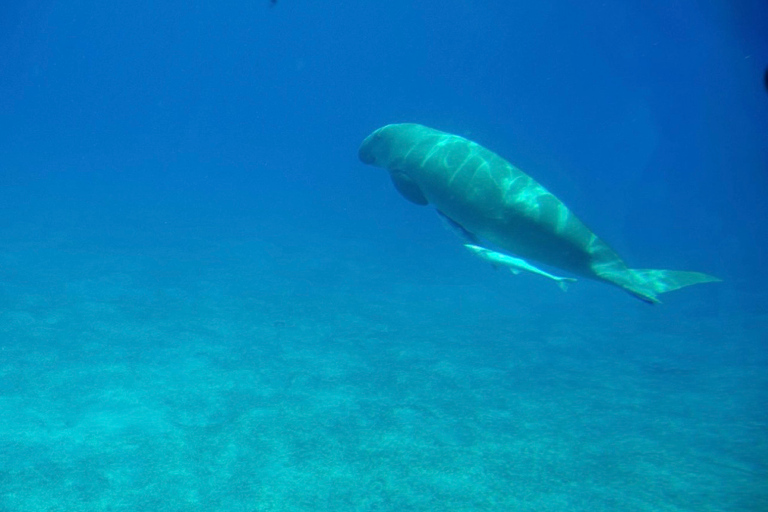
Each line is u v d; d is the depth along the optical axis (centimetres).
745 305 1345
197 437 600
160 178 3728
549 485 528
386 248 2017
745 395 775
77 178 3216
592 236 352
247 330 995
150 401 684
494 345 1009
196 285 1275
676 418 697
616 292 1508
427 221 2875
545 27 10150
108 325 955
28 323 923
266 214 2633
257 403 698
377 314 1167
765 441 622
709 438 634
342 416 673
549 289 1523
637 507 490
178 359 833
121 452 559
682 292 1495
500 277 1638
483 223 381
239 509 475
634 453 596
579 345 1039
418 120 10188
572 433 651
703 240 2391
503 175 375
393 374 831
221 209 2645
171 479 516
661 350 1022
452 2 9694
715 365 929
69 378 732
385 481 528
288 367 834
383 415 684
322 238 2114
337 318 1114
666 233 2583
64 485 496
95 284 1199
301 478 527
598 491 517
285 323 1054
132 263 1427
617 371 898
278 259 1664
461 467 560
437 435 634
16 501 468
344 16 12250
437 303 1305
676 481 533
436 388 785
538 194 360
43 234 1686
